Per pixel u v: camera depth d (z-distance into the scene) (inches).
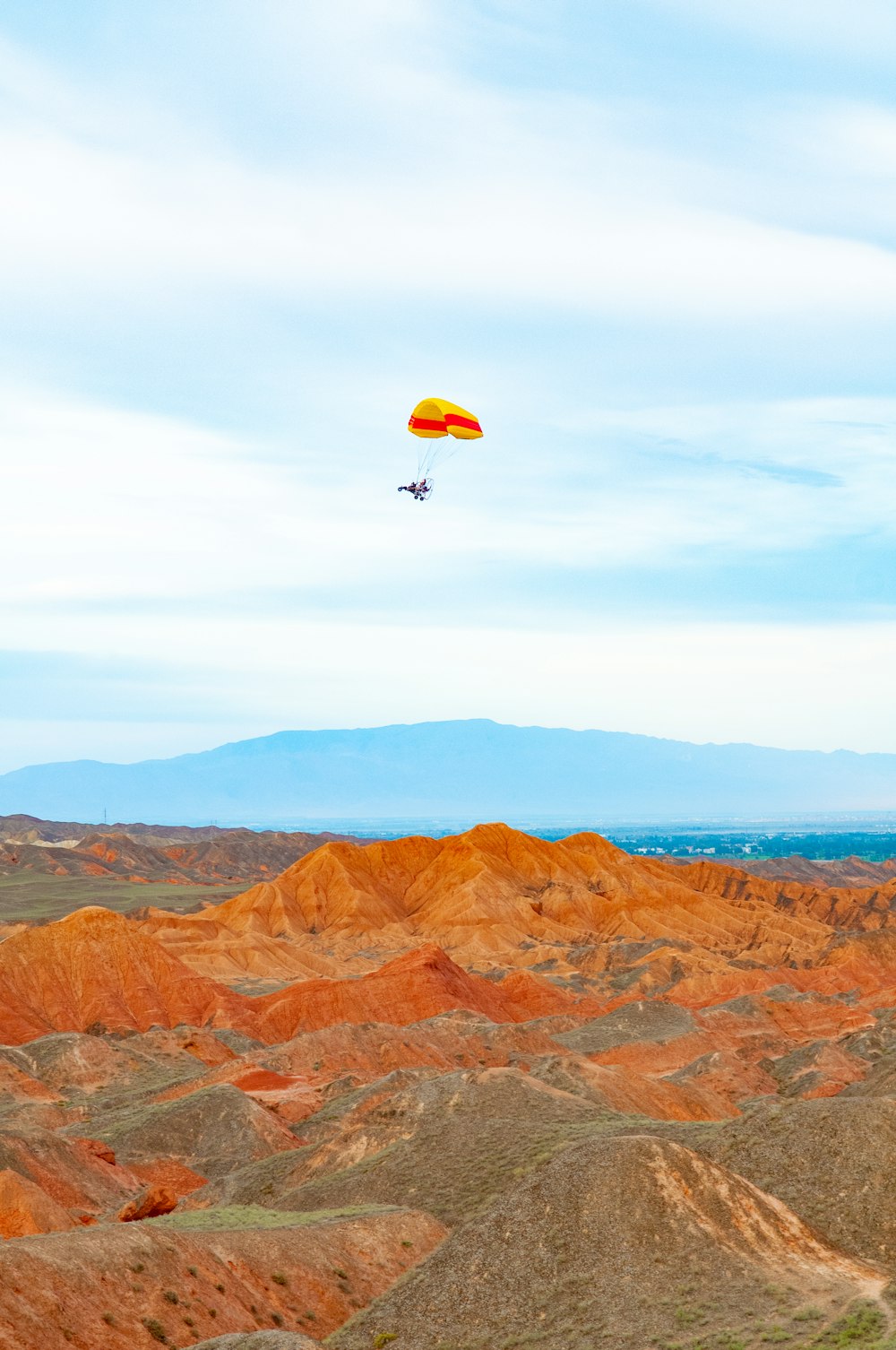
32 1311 1920.5
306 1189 3073.3
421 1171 2994.6
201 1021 5797.2
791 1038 6023.6
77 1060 4862.2
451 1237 2454.5
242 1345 1844.2
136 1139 3791.8
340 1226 2566.4
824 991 7701.8
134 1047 5147.6
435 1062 5034.5
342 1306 2329.0
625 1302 2139.5
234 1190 3297.2
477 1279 2277.3
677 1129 3063.5
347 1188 3014.3
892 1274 2228.1
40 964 5856.3
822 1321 2001.7
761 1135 2775.6
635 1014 5905.5
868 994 7332.7
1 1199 2664.9
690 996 7396.7
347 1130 3420.3
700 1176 2410.2
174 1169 3587.6
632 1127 3095.5
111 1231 2191.2
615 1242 2281.0
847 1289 2132.1
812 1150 2655.0
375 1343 2172.7
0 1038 5349.4
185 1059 5098.4
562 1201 2388.0
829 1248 2332.7
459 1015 5649.6
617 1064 5295.3
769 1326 2000.5
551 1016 6417.3
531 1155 2910.9
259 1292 2265.0
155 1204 3006.9
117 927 6112.2
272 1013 5885.8
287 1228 2496.3
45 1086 4640.8
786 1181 2591.0
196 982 6003.9
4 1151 3122.5
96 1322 1972.2
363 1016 5890.8
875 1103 2768.2
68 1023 5615.2
